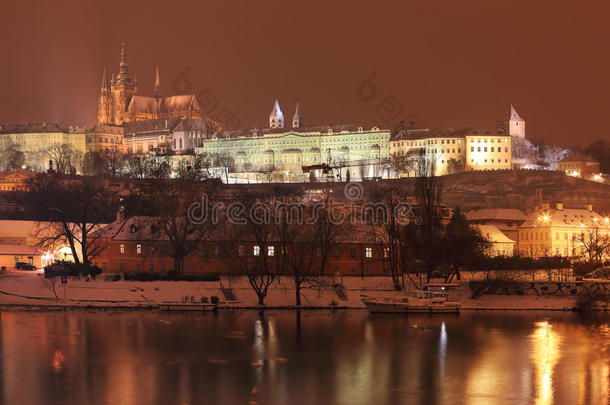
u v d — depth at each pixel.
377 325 147.25
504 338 136.12
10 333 136.50
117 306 162.88
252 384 107.25
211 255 178.88
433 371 114.56
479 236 190.50
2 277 178.38
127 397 100.75
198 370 114.00
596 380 110.12
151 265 182.38
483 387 106.50
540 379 110.69
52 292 167.62
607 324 149.88
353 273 179.12
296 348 128.00
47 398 100.19
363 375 112.12
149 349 126.38
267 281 164.75
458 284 169.62
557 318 156.62
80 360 119.06
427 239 175.62
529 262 194.12
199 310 160.12
